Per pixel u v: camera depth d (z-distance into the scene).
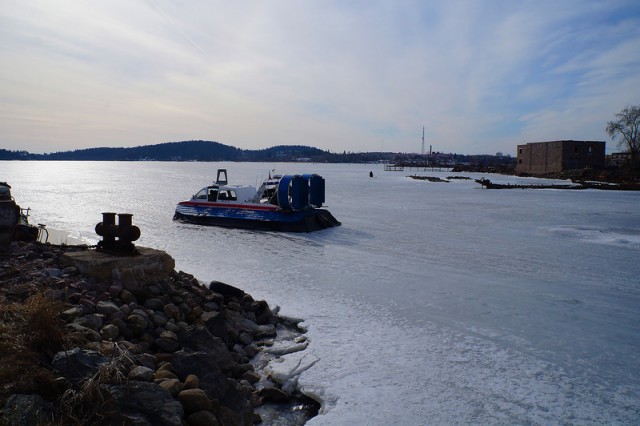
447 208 34.78
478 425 5.67
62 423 4.05
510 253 17.12
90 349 5.32
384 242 19.41
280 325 9.20
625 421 5.85
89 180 77.88
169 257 8.65
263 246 18.05
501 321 9.61
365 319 9.51
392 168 181.38
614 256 16.67
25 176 95.44
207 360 5.80
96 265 7.71
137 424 4.22
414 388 6.56
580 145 95.94
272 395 6.30
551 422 5.78
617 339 8.73
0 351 4.65
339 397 6.25
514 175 108.88
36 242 10.27
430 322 9.44
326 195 48.59
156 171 140.75
